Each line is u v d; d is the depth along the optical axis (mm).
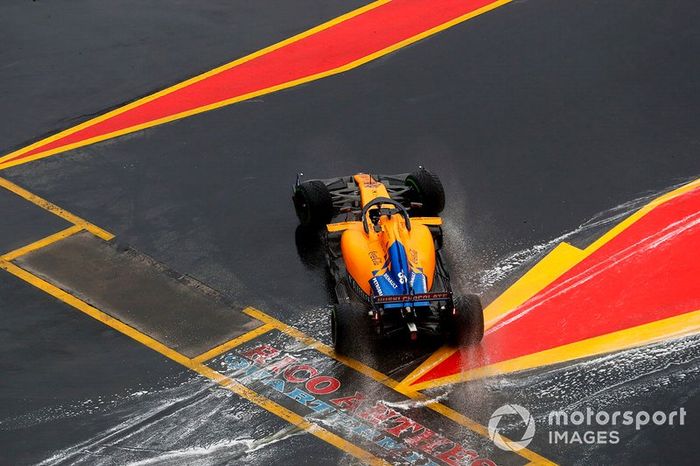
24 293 66438
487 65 87938
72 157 79562
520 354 60500
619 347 60688
